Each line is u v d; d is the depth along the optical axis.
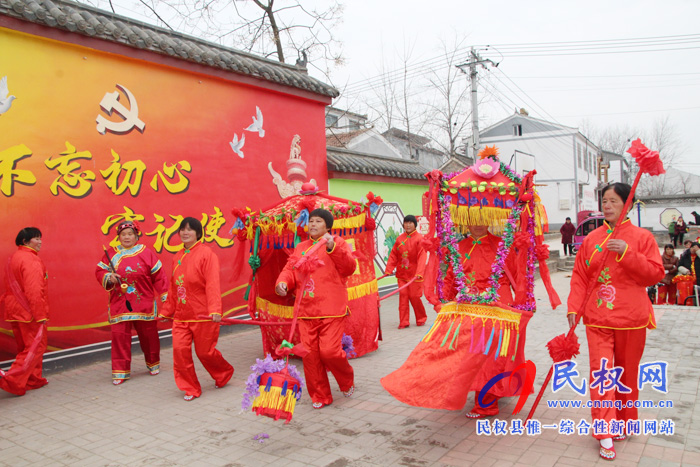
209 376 6.03
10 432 4.46
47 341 6.14
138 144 7.16
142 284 6.02
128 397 5.33
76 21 6.35
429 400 3.65
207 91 8.10
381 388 5.29
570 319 3.82
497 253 4.00
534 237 4.11
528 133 37.12
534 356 6.12
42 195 6.18
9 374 5.28
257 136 8.89
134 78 7.16
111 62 6.91
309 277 4.68
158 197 7.37
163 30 7.68
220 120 8.28
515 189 4.01
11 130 5.95
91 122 6.67
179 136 7.68
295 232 5.89
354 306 6.50
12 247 5.91
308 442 3.99
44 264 6.16
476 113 21.98
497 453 3.63
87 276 6.56
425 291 4.16
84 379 6.00
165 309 5.41
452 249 4.08
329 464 3.59
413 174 12.69
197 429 4.38
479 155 4.24
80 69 6.59
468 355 3.71
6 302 5.54
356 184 11.35
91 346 6.59
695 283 9.60
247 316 8.62
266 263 6.77
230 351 7.16
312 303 4.67
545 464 3.43
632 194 3.52
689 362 5.57
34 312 5.46
